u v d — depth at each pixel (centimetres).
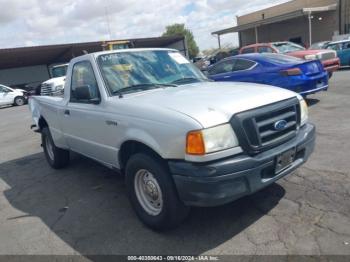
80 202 465
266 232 338
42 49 3164
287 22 3788
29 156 759
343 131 630
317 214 358
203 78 487
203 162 301
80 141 482
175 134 312
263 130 328
